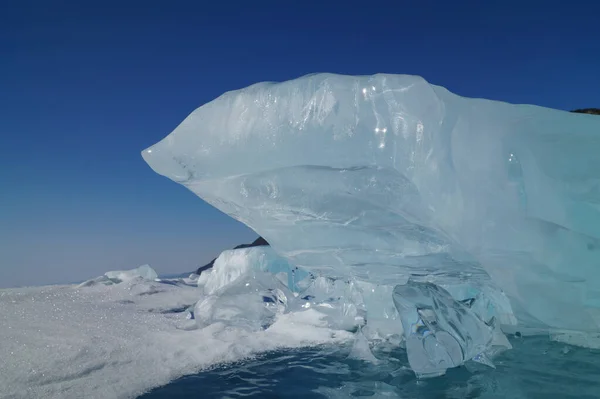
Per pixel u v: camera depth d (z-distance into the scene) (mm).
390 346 3047
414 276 3320
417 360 2324
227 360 2633
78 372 2195
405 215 2725
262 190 2990
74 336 2838
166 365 2432
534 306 2713
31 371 2164
